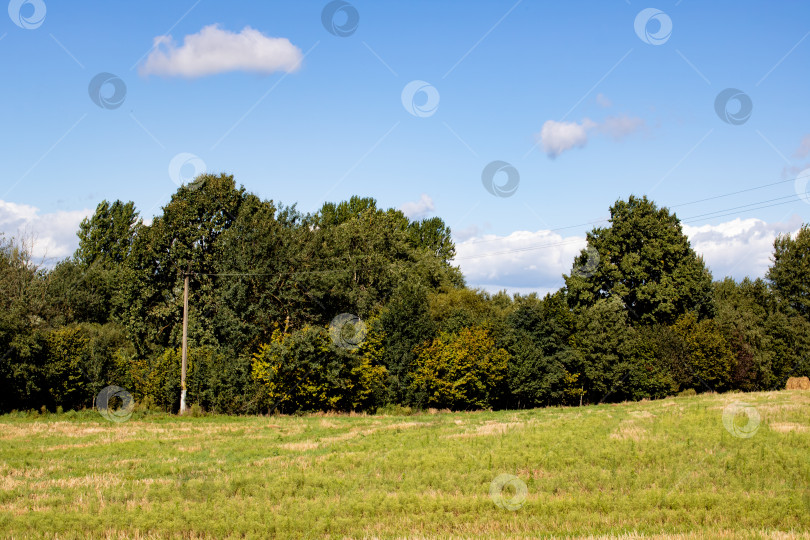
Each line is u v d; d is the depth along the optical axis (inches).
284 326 2031.3
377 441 1162.0
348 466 935.7
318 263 2176.4
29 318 1967.3
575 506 732.0
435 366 1991.9
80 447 1127.6
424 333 2065.7
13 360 1579.7
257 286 2058.3
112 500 749.3
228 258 2026.3
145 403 1702.8
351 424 1510.8
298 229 2295.8
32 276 2284.7
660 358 2341.3
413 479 847.7
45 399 1668.3
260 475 866.8
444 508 730.2
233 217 2188.7
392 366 2022.6
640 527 660.1
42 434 1285.7
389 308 2138.3
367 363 1897.1
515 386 2085.4
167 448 1125.7
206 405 1712.6
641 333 2396.7
